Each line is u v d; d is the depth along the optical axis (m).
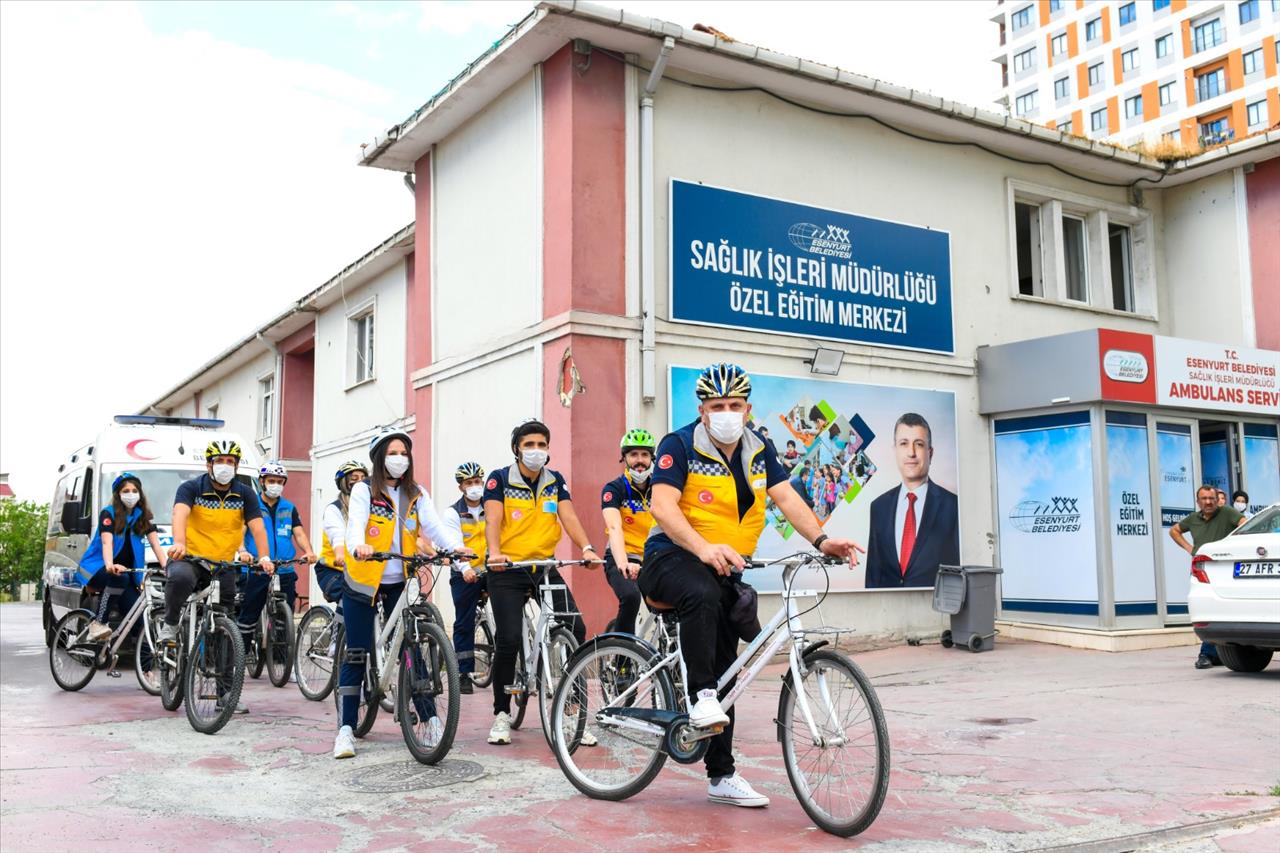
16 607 33.34
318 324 19.31
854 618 11.55
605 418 10.32
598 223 10.52
